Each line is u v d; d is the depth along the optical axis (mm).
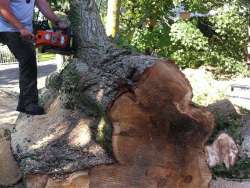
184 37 9227
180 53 9664
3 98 7867
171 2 9391
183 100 3500
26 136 4113
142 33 9297
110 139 3480
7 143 4469
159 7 9352
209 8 9711
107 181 3525
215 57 9977
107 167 3520
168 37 9523
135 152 3482
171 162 3512
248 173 4781
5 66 17469
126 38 8961
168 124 3471
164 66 3586
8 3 3881
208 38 10109
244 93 8055
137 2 9312
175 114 3459
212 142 4215
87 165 3504
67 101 4242
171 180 3533
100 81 3889
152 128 3475
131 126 3453
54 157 3689
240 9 9789
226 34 10219
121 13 9453
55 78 4758
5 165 4363
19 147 4027
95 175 3531
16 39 4055
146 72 3514
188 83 3584
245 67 10141
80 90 4039
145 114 3449
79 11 4578
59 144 3836
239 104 7523
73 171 3529
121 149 3459
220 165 4590
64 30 4352
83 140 3791
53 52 4367
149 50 9547
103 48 4359
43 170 3594
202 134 3518
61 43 4273
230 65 10055
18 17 4051
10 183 4324
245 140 5648
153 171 3506
